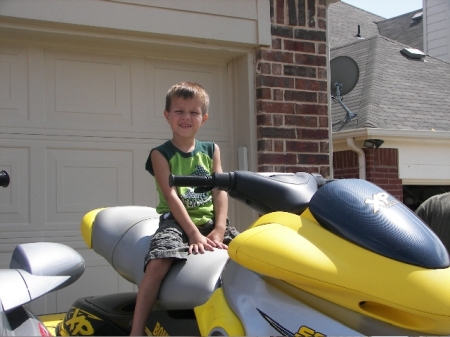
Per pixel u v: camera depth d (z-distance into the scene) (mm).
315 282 1809
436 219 3252
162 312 2541
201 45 5215
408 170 9078
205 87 5512
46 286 2365
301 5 5582
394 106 9766
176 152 2816
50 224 4836
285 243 1879
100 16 4730
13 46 4789
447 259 1884
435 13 15344
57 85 4922
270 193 2191
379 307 1852
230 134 5574
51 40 4855
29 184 4781
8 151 4734
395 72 10969
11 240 4699
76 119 4973
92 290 4953
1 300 2217
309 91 5590
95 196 5008
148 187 5207
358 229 1885
